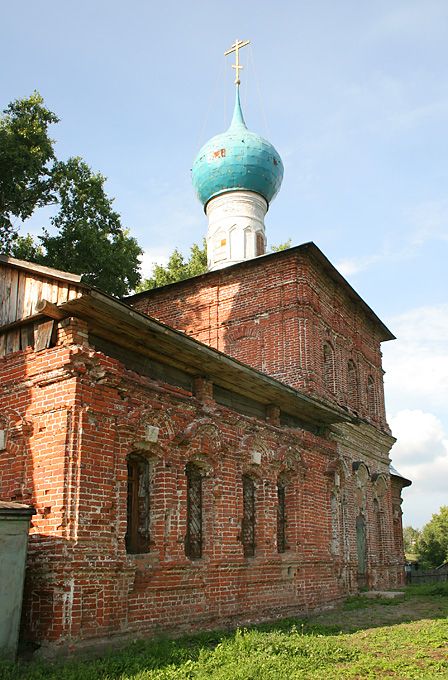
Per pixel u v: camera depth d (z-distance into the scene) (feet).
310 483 62.54
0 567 31.86
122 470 38.88
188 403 45.85
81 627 34.12
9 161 72.79
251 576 50.62
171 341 42.16
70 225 84.02
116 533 37.63
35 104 78.18
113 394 39.24
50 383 37.76
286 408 60.75
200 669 30.35
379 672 32.04
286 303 72.90
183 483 44.09
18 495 37.24
